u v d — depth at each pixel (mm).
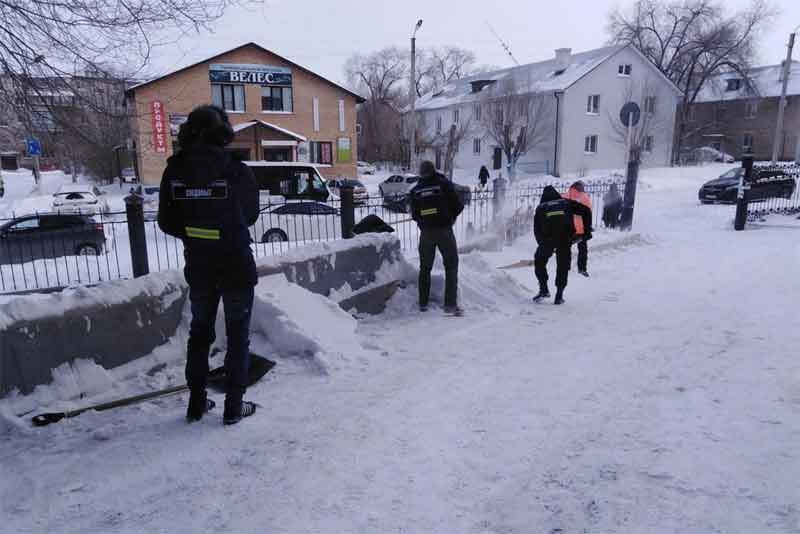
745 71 47500
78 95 6113
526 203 12555
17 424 3514
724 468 3002
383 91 73188
